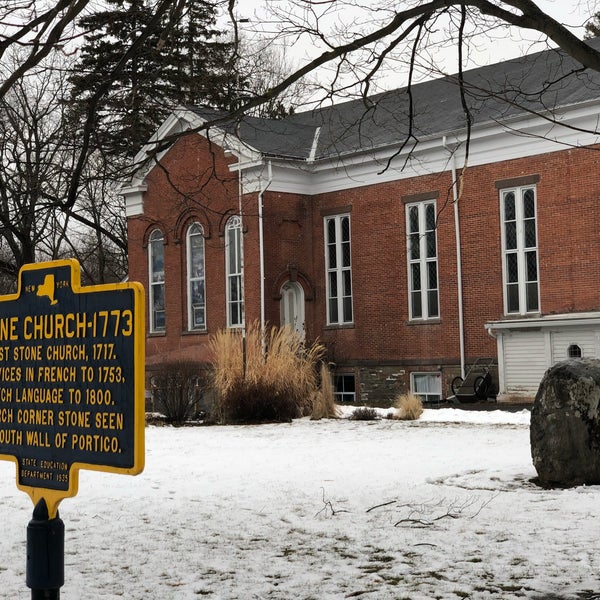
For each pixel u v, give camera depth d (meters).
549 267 30.16
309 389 27.11
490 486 12.30
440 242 33.16
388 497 11.52
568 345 29.11
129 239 39.84
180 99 11.80
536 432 12.49
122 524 10.11
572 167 29.61
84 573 7.95
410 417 25.41
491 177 31.64
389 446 18.11
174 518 10.43
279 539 9.19
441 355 33.00
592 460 12.05
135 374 4.64
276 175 35.41
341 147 35.38
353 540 9.05
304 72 9.21
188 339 37.84
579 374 12.23
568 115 29.42
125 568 8.11
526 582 7.32
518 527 9.41
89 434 4.91
